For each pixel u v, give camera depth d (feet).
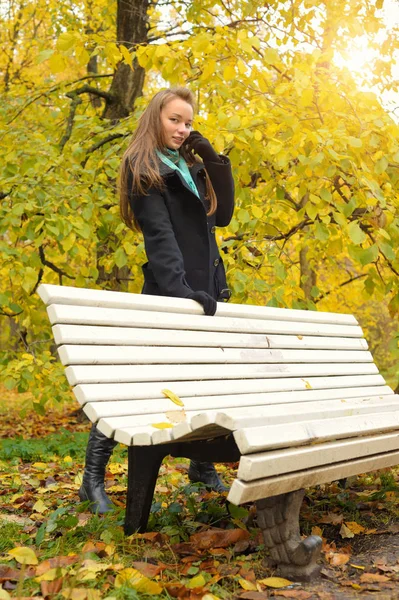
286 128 13.24
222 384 8.64
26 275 15.80
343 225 12.67
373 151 13.42
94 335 7.18
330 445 7.04
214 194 10.07
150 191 8.96
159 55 13.05
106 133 18.70
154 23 28.78
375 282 14.78
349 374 11.69
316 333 11.36
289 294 15.66
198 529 8.79
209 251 9.38
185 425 6.12
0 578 6.46
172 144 9.57
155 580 6.59
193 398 8.04
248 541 7.87
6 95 22.24
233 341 9.21
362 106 12.88
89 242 20.34
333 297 26.84
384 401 10.02
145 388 7.50
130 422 6.97
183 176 9.42
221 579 6.70
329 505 10.30
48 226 15.58
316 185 13.17
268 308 10.46
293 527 6.79
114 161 17.35
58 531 8.45
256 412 6.65
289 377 10.07
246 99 15.28
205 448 7.41
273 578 6.59
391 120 12.66
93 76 25.59
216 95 16.60
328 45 17.43
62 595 5.90
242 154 13.91
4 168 18.24
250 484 5.73
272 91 14.99
